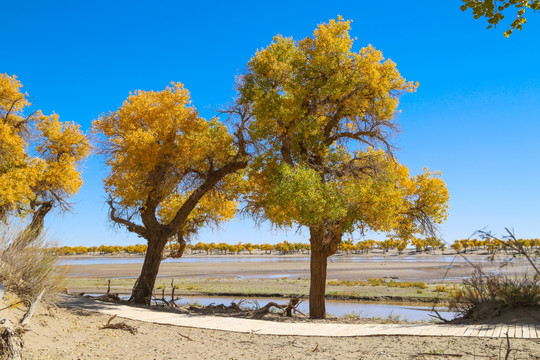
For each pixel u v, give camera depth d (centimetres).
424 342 904
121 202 1955
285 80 1931
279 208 1817
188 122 2020
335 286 4084
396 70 1952
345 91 1875
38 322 869
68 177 2559
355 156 2002
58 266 1102
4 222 997
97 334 944
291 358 824
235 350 911
